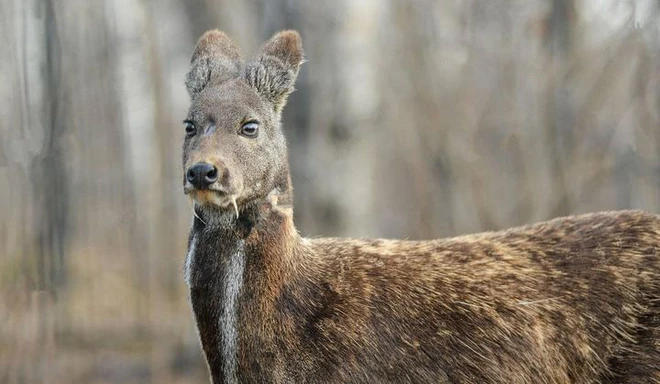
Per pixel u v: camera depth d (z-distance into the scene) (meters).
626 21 17.41
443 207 21.47
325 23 15.44
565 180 17.70
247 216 9.20
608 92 17.95
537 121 18.83
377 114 19.11
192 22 29.22
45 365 14.97
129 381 17.59
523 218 18.64
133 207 26.86
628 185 19.77
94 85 25.50
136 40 30.22
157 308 22.95
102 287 23.42
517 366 9.34
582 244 9.66
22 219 15.10
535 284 9.52
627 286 9.41
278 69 9.62
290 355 9.12
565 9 18.59
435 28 23.78
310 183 15.42
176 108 35.81
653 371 9.20
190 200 9.32
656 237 9.62
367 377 9.16
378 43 17.66
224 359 9.23
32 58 16.00
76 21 23.67
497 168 21.30
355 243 9.77
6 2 15.84
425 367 9.27
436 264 9.62
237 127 9.12
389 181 26.52
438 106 22.16
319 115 15.44
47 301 15.13
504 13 22.23
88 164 25.89
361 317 9.24
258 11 18.70
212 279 9.21
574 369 9.41
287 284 9.24
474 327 9.36
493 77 22.09
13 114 15.54
